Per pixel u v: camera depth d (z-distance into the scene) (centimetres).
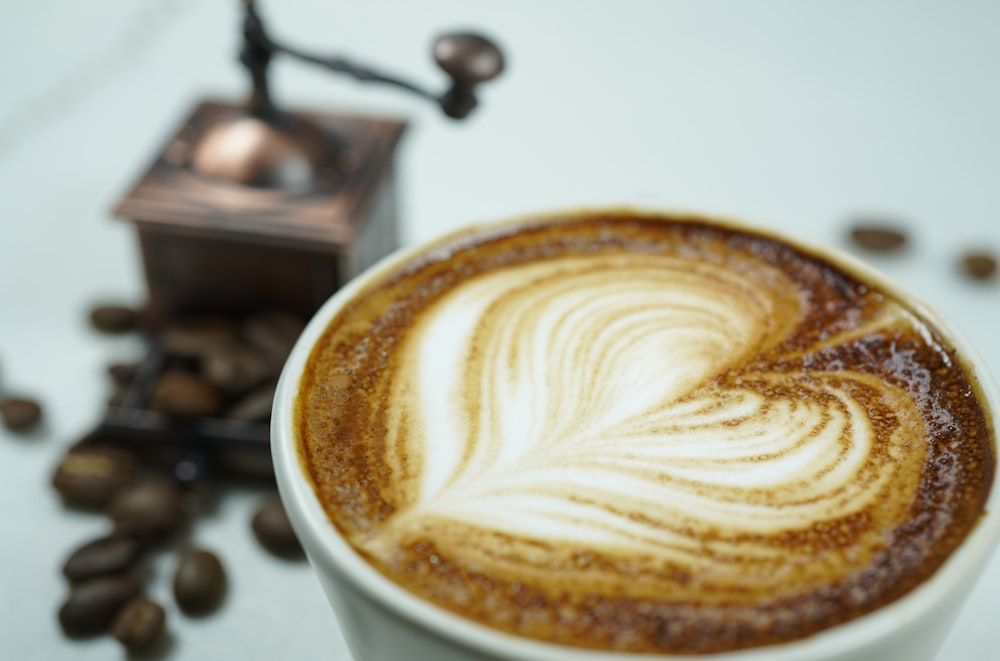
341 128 29
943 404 19
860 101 37
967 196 33
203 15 40
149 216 27
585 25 40
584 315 21
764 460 19
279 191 27
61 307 31
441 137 35
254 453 27
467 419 19
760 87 37
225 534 26
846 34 40
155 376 28
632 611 17
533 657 16
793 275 21
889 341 20
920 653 17
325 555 17
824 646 16
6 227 32
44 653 24
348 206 27
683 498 18
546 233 22
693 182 34
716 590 17
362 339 20
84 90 37
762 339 21
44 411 28
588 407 20
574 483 19
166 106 36
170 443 27
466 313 21
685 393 20
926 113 36
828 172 34
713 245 22
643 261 22
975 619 24
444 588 17
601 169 34
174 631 24
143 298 30
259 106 28
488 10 40
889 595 17
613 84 37
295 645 24
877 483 18
